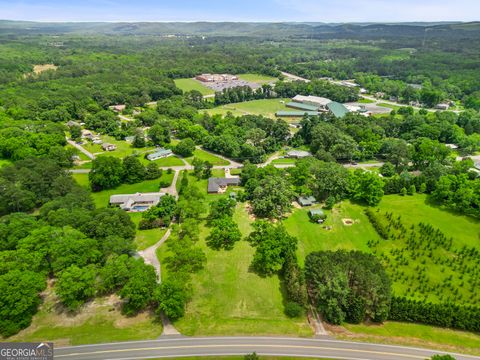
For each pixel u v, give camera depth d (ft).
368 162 573.33
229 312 261.85
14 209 386.11
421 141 561.84
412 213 402.93
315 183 440.04
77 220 324.19
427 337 238.27
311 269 274.57
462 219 389.60
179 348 227.81
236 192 466.29
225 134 627.46
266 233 328.70
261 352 225.35
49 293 277.23
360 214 405.59
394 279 300.81
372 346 230.27
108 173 469.57
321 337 237.66
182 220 390.01
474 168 525.34
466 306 270.26
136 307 258.98
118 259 277.23
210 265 316.19
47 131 620.49
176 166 554.87
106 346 228.02
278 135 654.94
